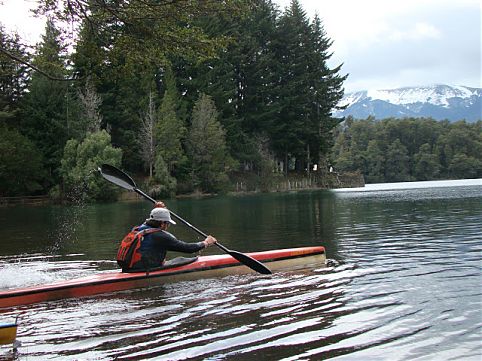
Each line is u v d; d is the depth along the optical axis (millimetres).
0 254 10422
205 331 4625
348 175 63906
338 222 15250
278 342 4281
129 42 11516
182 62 50969
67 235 14094
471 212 16859
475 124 120250
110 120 45031
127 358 4008
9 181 38000
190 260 7145
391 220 15141
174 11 10836
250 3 11445
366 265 7738
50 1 11070
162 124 44312
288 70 56719
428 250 9023
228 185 49344
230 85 52594
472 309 5113
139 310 5426
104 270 8250
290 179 57344
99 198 37719
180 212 22641
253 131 56375
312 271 7414
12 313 5434
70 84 42469
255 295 5953
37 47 12578
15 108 41781
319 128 57531
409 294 5785
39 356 4090
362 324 4715
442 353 3994
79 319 5129
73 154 38344
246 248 10312
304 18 57688
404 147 103562
